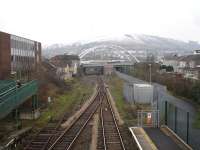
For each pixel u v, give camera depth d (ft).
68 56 391.04
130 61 487.20
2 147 61.46
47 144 68.74
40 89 145.38
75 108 127.75
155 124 86.38
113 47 627.87
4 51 145.59
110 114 112.47
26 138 73.97
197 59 339.16
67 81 256.73
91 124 93.66
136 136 74.95
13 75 145.69
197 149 65.57
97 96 174.70
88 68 471.21
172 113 106.73
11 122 89.51
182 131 82.58
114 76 373.61
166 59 420.77
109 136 77.51
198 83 149.18
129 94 145.38
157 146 66.90
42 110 115.85
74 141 71.82
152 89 135.74
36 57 210.18
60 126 89.10
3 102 74.74
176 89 171.12
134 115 107.86
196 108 127.65
